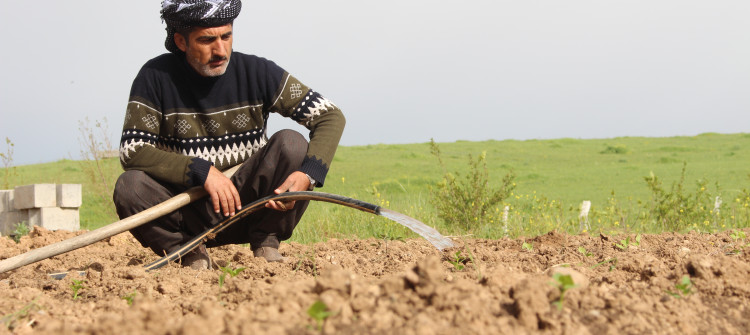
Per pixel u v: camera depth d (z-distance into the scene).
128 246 5.69
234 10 3.41
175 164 3.51
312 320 1.88
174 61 3.59
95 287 3.20
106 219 11.38
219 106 3.63
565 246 4.48
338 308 1.88
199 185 3.51
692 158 28.41
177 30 3.40
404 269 3.48
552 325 1.92
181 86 3.58
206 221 3.73
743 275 2.55
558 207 8.08
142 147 3.56
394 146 37.00
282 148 3.59
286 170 3.62
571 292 2.14
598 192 16.91
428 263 2.07
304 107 3.71
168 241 3.66
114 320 1.87
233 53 3.68
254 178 3.64
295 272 3.36
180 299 2.68
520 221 7.73
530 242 4.74
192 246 3.64
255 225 3.80
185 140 3.64
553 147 36.06
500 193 7.86
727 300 2.43
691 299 2.33
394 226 7.02
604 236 4.74
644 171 22.94
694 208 8.11
